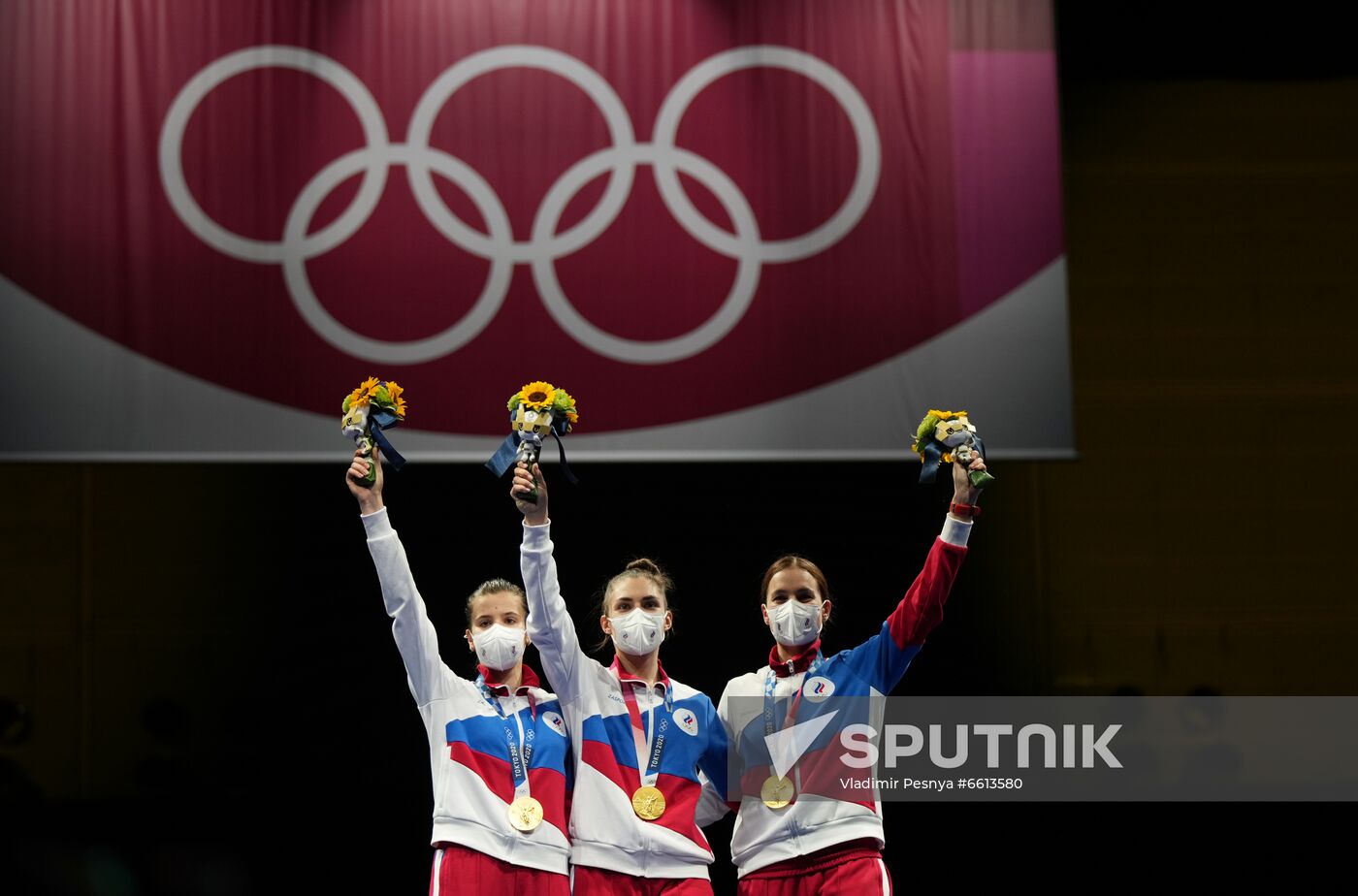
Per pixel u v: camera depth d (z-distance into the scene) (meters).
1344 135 26.30
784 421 19.30
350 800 23.88
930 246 19.72
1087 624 25.23
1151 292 26.03
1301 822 23.75
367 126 19.50
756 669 25.06
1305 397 25.86
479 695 12.84
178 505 24.83
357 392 12.92
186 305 18.98
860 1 20.16
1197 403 25.81
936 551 12.71
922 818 23.41
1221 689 25.08
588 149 19.69
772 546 25.39
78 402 18.72
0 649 24.17
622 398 19.27
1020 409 19.41
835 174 19.80
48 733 23.98
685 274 19.52
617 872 12.21
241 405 18.86
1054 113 20.03
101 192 19.12
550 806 12.35
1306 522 25.58
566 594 25.09
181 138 19.27
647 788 12.41
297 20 19.62
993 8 20.25
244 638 24.56
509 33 19.84
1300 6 26.23
